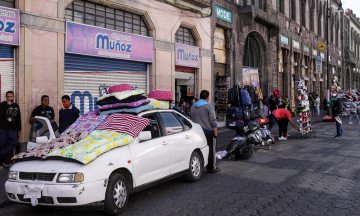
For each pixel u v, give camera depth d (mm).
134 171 5109
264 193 5711
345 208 4859
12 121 7789
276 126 18016
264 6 22312
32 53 8867
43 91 9125
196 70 15680
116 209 4742
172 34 13883
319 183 6324
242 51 19156
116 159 4840
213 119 7305
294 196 5500
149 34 13062
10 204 5508
